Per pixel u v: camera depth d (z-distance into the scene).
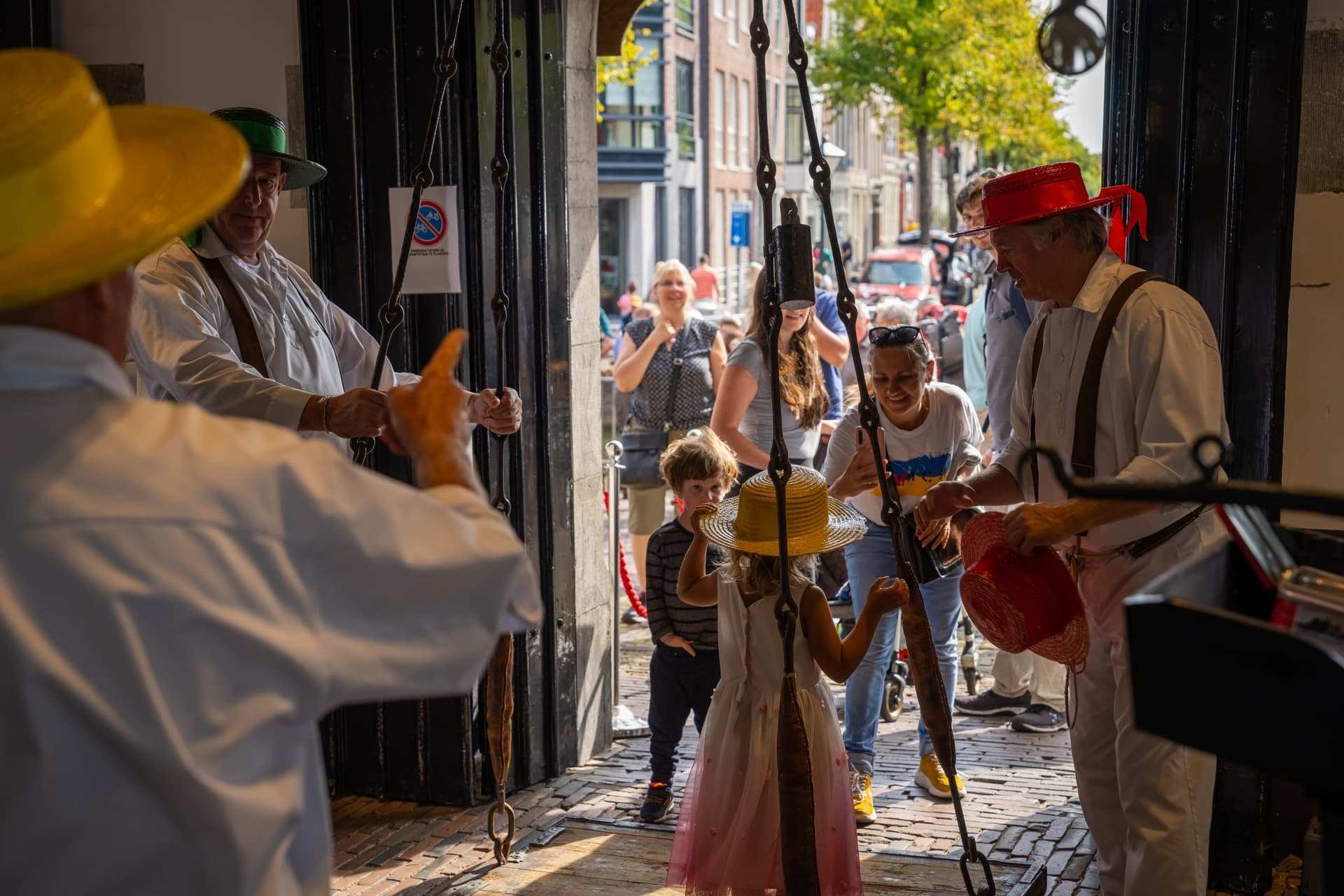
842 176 42.50
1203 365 2.68
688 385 6.03
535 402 4.17
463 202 3.93
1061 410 2.86
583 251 4.41
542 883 3.52
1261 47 3.27
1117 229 3.37
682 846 3.31
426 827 3.94
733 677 3.26
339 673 1.34
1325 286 3.38
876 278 22.92
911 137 27.88
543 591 4.27
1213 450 1.62
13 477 1.28
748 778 3.17
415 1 3.85
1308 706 1.25
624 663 5.77
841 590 4.94
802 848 2.54
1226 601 1.66
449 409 1.57
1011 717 4.91
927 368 3.88
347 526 1.35
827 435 5.48
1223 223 3.35
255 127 3.08
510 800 4.16
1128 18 3.44
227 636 1.29
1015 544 2.63
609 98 29.00
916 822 3.90
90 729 1.26
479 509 1.46
